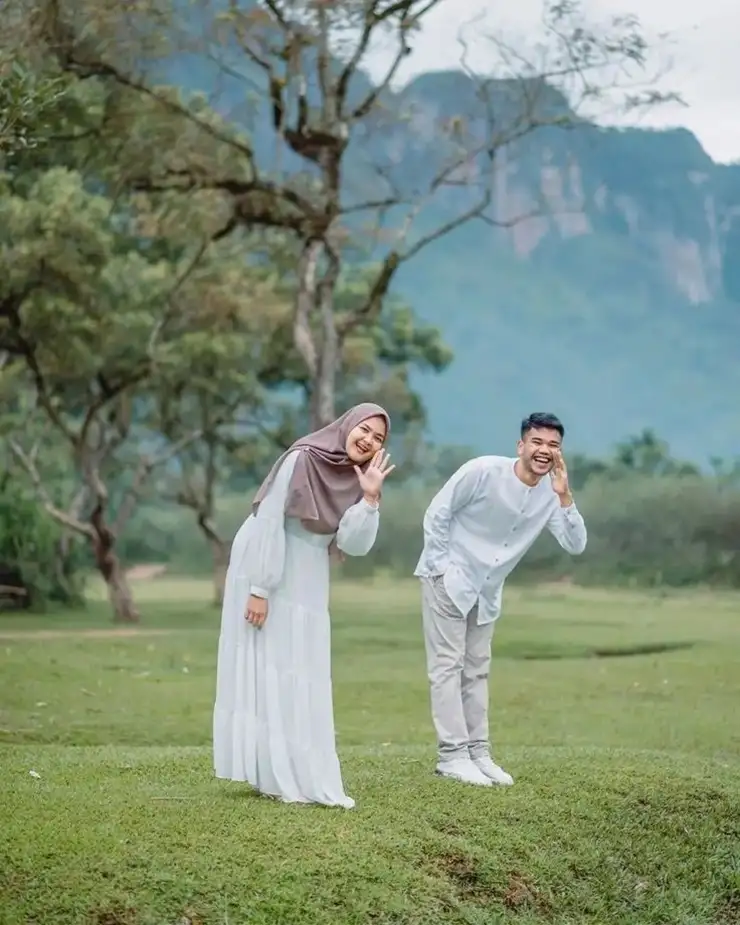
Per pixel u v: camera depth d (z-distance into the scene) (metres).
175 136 26.23
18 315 30.19
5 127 14.10
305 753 8.00
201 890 6.73
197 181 26.39
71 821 7.46
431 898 7.17
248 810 7.80
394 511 54.62
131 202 30.67
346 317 28.20
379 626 29.80
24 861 6.83
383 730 14.72
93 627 30.44
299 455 7.91
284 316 36.00
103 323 31.17
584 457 68.12
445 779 9.09
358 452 7.96
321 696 8.06
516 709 16.47
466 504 9.10
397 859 7.40
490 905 7.41
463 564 9.09
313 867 7.06
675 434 164.62
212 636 25.78
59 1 21.27
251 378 38.62
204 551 67.50
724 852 8.76
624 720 15.59
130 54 24.16
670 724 15.29
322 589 8.09
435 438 162.75
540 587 47.66
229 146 26.88
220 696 8.11
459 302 170.00
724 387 168.00
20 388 39.03
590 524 48.25
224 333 35.31
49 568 36.47
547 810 8.59
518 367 166.38
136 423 43.81
